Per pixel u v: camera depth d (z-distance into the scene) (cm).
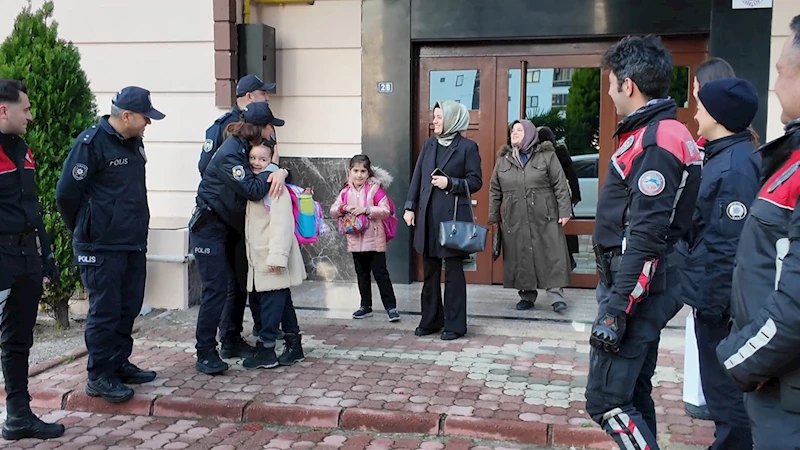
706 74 355
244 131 457
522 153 615
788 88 211
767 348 196
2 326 386
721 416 326
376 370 478
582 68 689
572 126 697
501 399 425
